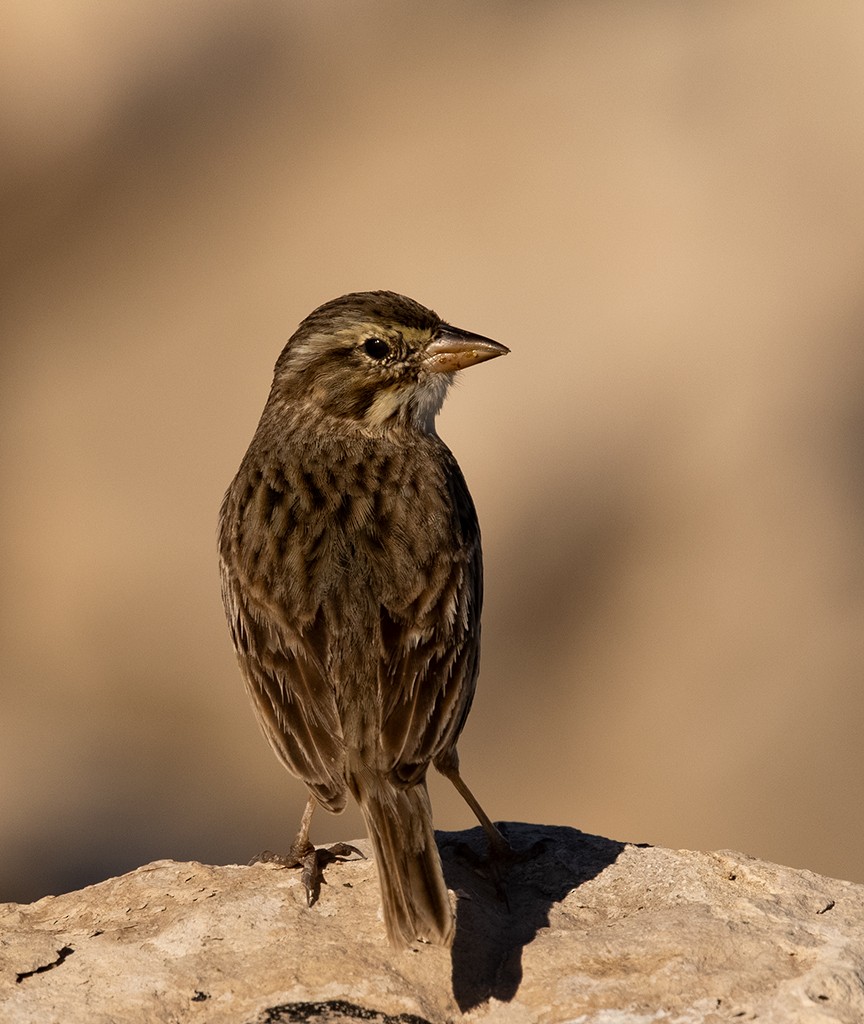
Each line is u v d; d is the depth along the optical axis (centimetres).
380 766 746
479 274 1855
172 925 783
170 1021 723
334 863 832
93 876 1688
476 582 855
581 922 791
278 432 936
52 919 809
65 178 2073
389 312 932
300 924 782
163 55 2131
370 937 771
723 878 823
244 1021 721
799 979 730
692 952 750
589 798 1600
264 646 792
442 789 1620
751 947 754
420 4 2086
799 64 1953
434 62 2045
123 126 2097
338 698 766
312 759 756
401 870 721
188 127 2083
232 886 826
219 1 2145
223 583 862
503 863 834
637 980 734
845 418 1717
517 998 729
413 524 829
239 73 2103
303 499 848
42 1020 722
